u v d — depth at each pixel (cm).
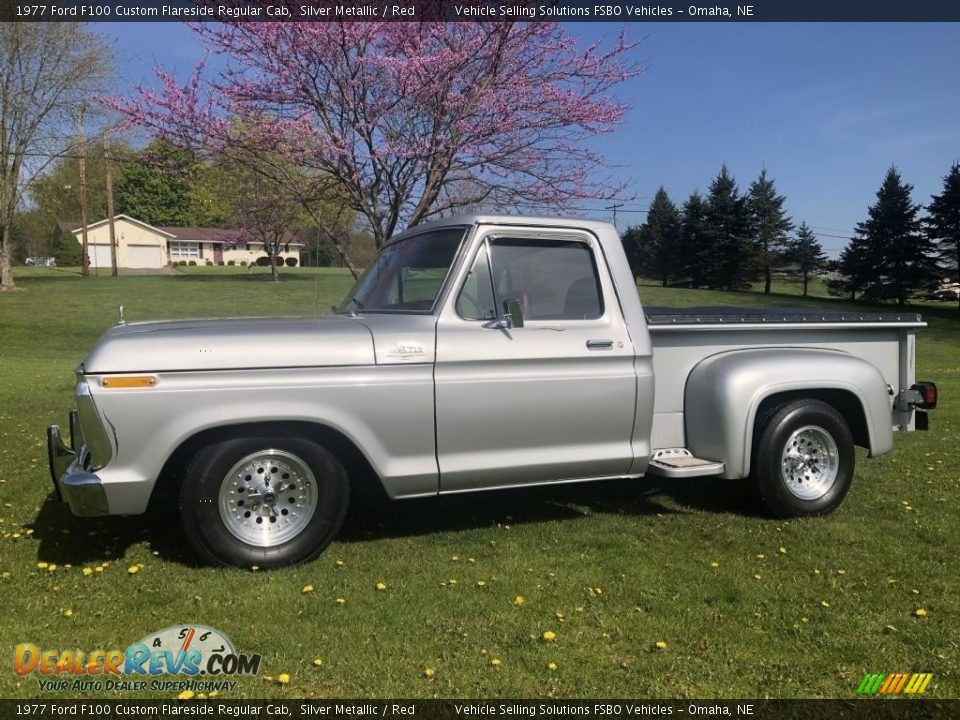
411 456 430
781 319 531
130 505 385
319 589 391
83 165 4022
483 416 440
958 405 1089
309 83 761
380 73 760
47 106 3038
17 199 3275
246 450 408
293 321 443
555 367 457
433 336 433
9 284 3403
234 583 395
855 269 4356
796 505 516
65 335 2283
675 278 5378
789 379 504
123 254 6756
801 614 367
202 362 391
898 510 538
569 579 408
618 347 471
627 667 317
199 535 405
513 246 463
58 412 938
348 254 881
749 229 4897
